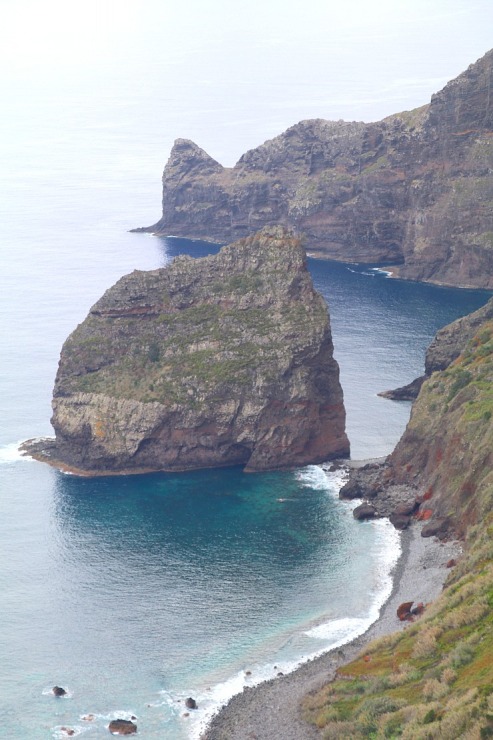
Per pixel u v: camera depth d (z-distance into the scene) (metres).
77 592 164.38
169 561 172.88
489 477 169.50
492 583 135.62
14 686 142.00
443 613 136.62
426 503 183.88
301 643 149.50
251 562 172.00
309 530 181.75
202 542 178.62
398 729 113.69
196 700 138.12
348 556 172.62
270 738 126.75
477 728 104.19
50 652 149.25
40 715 136.25
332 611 157.38
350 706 126.69
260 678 141.88
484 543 153.88
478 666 119.69
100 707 137.62
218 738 129.75
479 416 183.25
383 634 148.12
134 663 146.62
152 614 158.12
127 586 165.88
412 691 122.31
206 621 156.00
